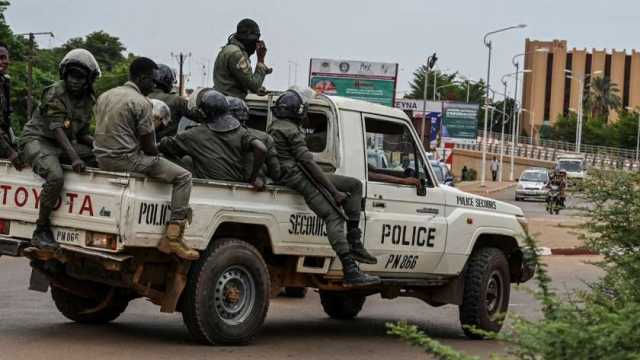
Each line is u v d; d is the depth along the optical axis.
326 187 10.64
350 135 11.52
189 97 11.73
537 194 61.31
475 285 12.66
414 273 12.23
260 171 10.57
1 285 15.28
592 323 5.27
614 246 7.71
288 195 10.84
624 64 180.75
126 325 11.80
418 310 15.39
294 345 10.95
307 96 11.31
